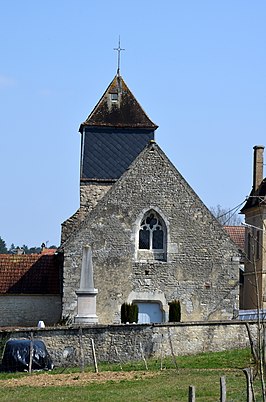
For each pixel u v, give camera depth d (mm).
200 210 58938
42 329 45000
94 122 67125
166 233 58438
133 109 68062
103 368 43656
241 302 75062
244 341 49438
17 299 60875
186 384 36469
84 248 55594
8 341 43750
